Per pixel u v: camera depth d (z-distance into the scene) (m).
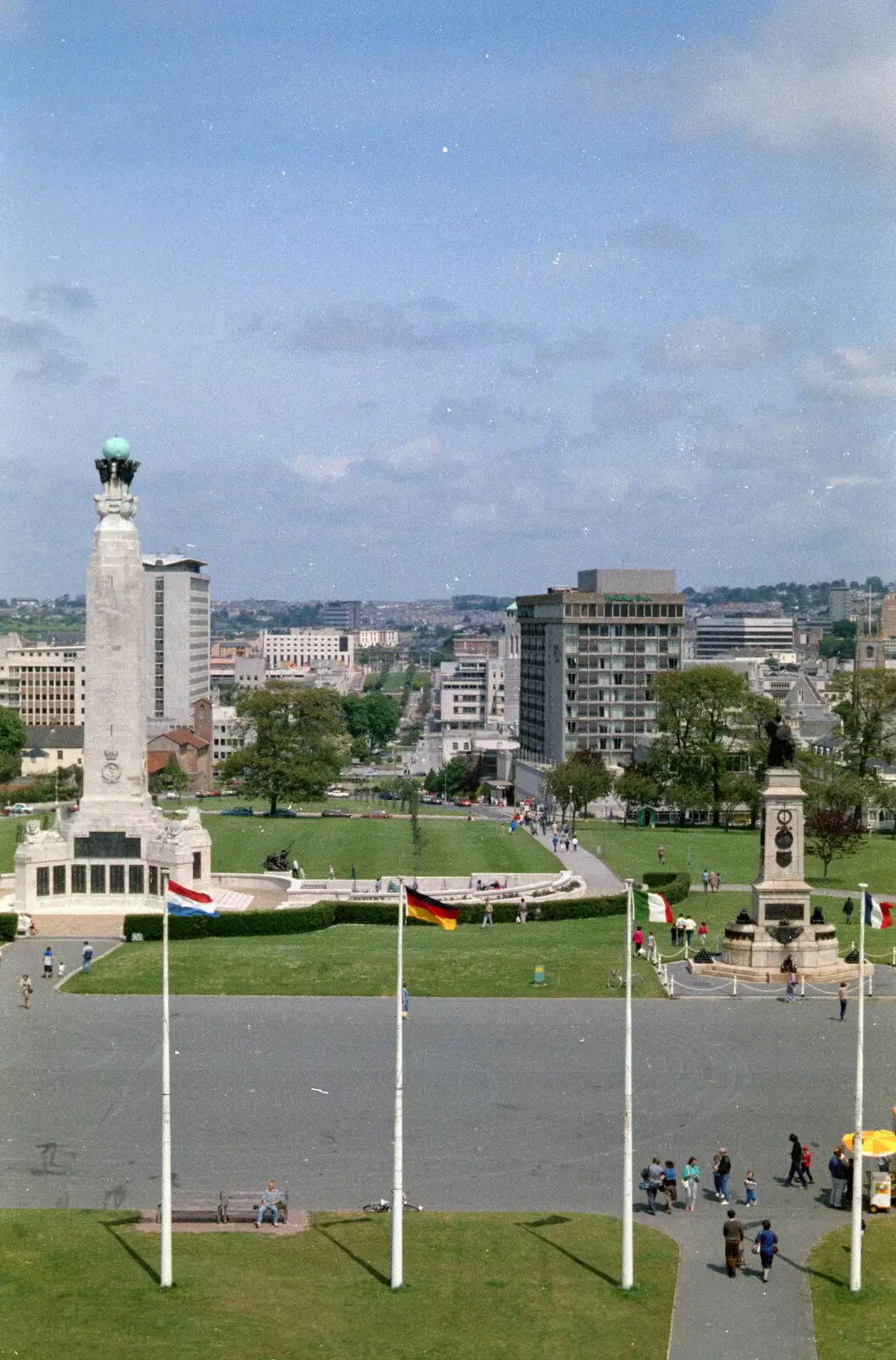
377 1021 113.75
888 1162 83.19
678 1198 80.06
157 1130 89.38
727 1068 102.25
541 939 146.75
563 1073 100.94
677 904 169.38
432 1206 78.38
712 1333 64.38
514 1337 63.34
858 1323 65.31
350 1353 61.59
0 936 149.00
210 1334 62.88
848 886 181.00
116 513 171.62
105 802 170.25
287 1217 76.44
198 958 135.88
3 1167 83.31
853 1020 114.94
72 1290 67.00
